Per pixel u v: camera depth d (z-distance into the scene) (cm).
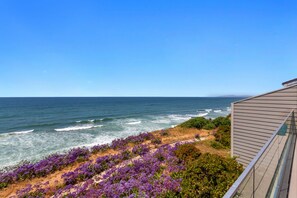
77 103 8669
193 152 1035
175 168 904
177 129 2152
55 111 5200
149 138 1769
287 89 698
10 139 2072
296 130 665
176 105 8500
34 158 1452
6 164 1330
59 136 2219
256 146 790
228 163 641
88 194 755
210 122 2289
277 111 724
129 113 4962
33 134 2338
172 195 622
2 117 3934
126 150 1379
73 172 1036
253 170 234
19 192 884
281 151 454
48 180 1026
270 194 306
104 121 3478
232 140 875
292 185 376
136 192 695
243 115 835
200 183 593
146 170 925
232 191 165
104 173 1027
